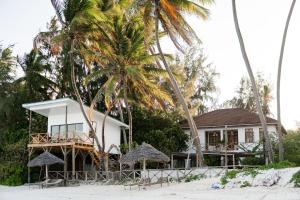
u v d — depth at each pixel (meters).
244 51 27.36
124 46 33.12
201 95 53.72
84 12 30.55
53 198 21.62
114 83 33.16
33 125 39.66
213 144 43.00
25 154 36.19
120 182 30.23
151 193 21.88
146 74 35.19
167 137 41.25
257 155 38.28
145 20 30.69
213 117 45.31
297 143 35.72
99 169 33.66
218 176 25.88
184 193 20.83
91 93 45.59
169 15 29.83
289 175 21.16
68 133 34.12
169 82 39.12
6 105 42.44
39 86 44.22
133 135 42.00
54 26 44.66
